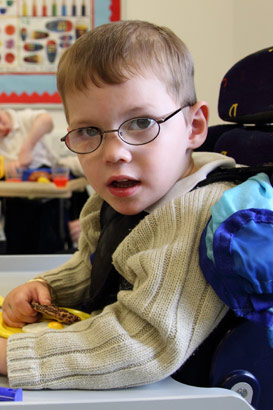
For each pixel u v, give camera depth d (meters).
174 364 0.55
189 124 0.72
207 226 0.58
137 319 0.58
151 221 0.65
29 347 0.58
